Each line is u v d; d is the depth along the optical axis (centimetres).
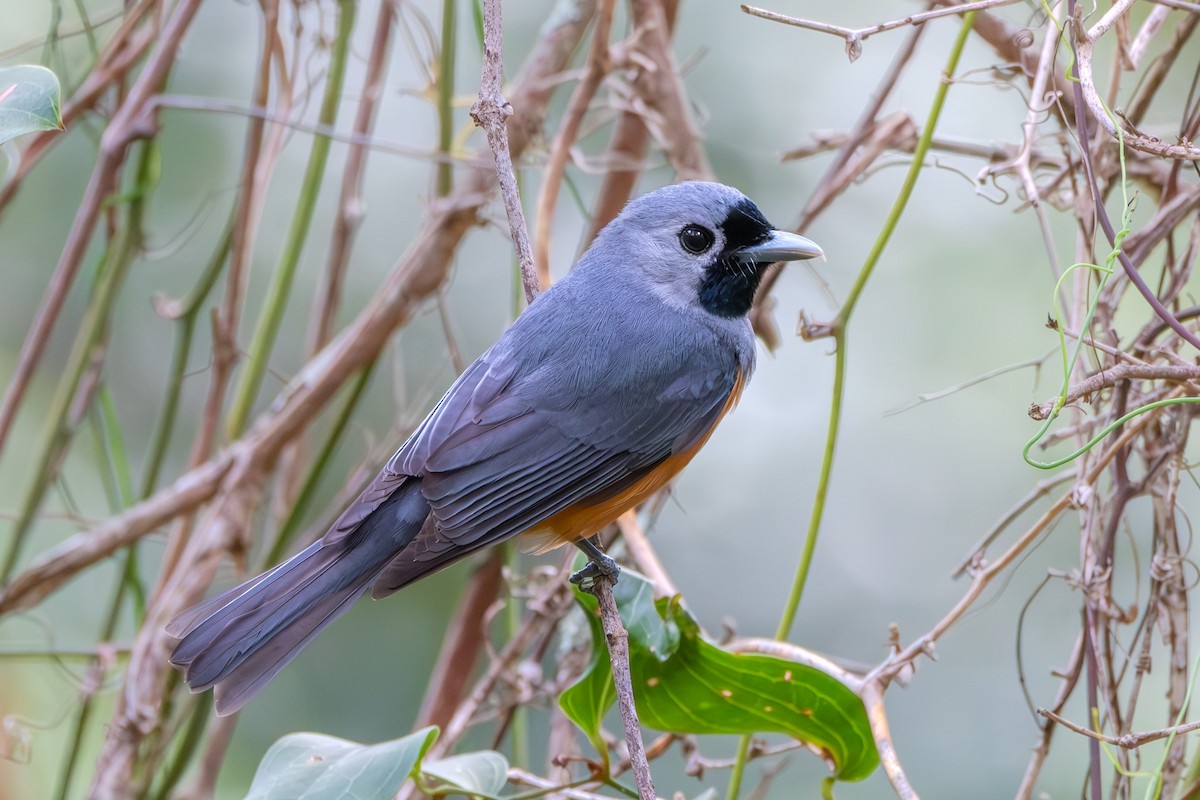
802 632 1259
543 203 919
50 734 1084
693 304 870
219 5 1225
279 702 1169
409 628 1215
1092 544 723
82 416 938
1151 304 654
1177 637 712
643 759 643
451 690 959
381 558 770
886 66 1231
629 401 823
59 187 1203
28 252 1200
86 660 982
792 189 1230
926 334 1265
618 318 841
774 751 816
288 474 998
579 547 812
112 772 864
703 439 866
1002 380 1236
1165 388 717
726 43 1245
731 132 1227
